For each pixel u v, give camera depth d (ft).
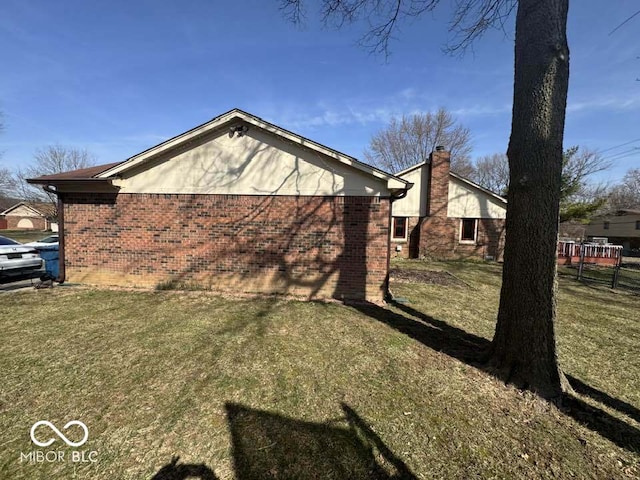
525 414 9.84
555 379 11.01
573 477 7.48
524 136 11.31
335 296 23.43
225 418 9.37
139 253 25.00
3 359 12.85
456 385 11.42
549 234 11.02
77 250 25.63
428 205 52.85
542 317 11.04
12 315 18.47
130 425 8.98
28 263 26.40
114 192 24.94
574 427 9.32
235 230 24.17
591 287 32.73
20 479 7.12
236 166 24.02
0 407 9.69
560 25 10.96
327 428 9.04
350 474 7.45
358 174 22.95
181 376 11.75
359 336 16.05
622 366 13.65
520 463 7.88
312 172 23.39
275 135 23.32
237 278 24.29
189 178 24.36
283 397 10.52
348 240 23.20
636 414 10.07
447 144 106.22
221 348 14.24
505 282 12.20
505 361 11.97
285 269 23.84
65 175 26.17
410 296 25.23
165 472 7.38
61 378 11.44
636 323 19.97
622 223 114.11
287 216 23.70
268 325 17.35
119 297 22.52
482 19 17.42
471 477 7.41
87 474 7.29
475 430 9.07
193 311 19.58
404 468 7.66
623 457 8.15
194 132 23.40
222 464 7.64
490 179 137.18
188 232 24.52
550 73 10.85
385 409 9.97
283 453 8.04
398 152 109.29
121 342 14.71
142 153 23.63
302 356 13.62
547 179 10.95
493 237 52.08
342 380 11.69
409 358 13.60
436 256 51.83
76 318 18.02
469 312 21.17
